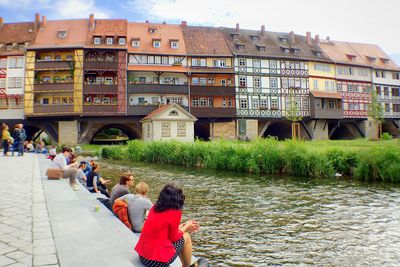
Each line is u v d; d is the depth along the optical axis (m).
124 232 4.63
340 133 55.66
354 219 8.77
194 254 6.29
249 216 9.19
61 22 45.19
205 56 43.50
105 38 42.00
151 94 41.75
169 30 47.47
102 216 5.70
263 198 11.69
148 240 3.38
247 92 44.41
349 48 55.91
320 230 7.82
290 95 43.34
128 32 45.25
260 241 7.04
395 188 13.14
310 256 6.18
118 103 39.81
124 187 6.75
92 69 39.66
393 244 6.83
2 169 12.65
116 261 3.42
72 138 40.09
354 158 16.58
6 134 20.36
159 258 3.28
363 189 13.10
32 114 38.84
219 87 42.88
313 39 53.94
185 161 24.08
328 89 49.16
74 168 9.56
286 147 18.36
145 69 40.88
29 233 4.45
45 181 9.81
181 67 42.78
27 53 39.66
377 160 15.18
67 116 39.53
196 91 42.19
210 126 43.44
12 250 3.76
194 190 13.45
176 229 3.46
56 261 3.42
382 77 54.81
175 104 36.88
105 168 22.34
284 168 18.17
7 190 8.07
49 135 40.94
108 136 68.31
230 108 42.97
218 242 6.98
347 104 50.56
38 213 5.66
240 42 46.72
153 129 36.06
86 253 3.67
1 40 42.28
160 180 16.47
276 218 8.96
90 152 34.88
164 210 3.42
